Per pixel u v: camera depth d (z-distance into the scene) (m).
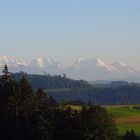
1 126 93.44
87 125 93.19
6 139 92.94
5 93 95.38
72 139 93.94
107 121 95.12
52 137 93.69
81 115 94.44
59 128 94.69
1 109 94.12
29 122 93.25
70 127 94.19
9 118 92.94
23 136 92.88
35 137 92.19
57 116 95.94
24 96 94.44
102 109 96.50
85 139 92.75
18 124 93.25
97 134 93.19
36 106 94.81
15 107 93.62
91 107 95.44
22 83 95.56
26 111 94.19
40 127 92.19
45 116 95.06
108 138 94.88
